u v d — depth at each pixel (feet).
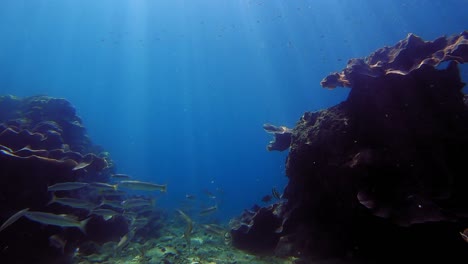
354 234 4.44
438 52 4.41
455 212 3.67
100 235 5.84
